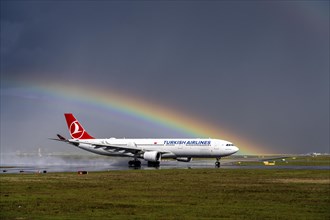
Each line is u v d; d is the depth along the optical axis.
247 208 32.72
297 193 42.34
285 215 29.70
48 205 34.06
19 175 68.69
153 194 41.47
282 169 85.38
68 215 29.47
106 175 67.38
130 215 29.52
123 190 45.00
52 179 59.72
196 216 29.19
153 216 29.12
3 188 47.34
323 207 33.34
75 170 85.88
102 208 32.56
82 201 36.41
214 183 52.94
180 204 34.75
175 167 96.75
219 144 99.94
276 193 42.34
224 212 30.84
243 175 66.94
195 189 45.97
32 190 45.25
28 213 30.25
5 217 28.69
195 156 102.19
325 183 52.94
